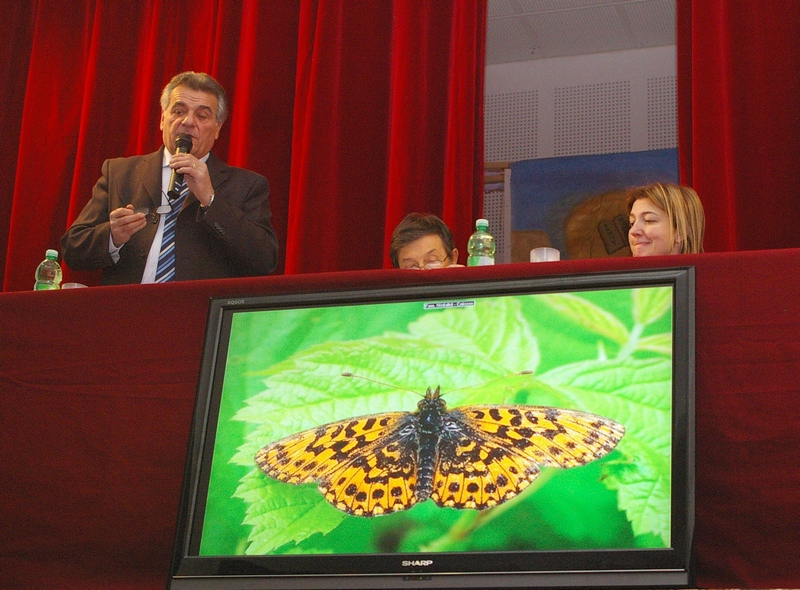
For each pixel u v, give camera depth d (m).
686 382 1.06
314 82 3.11
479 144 3.30
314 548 1.09
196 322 1.33
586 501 1.04
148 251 2.02
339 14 3.19
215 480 1.16
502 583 1.02
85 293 1.39
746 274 1.16
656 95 3.88
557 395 1.11
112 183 2.19
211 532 1.13
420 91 3.18
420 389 1.15
